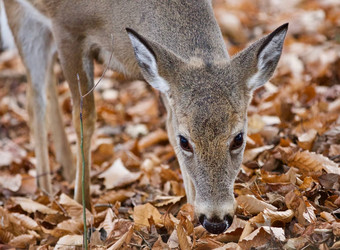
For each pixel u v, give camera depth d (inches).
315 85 559.2
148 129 602.9
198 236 350.9
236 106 326.0
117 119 631.8
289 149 409.7
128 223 368.2
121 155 521.7
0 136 642.8
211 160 319.0
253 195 367.6
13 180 508.7
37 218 420.5
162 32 383.9
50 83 520.4
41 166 503.2
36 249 378.3
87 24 420.8
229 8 768.9
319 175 380.2
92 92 433.7
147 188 458.0
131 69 421.1
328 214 331.6
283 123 481.4
